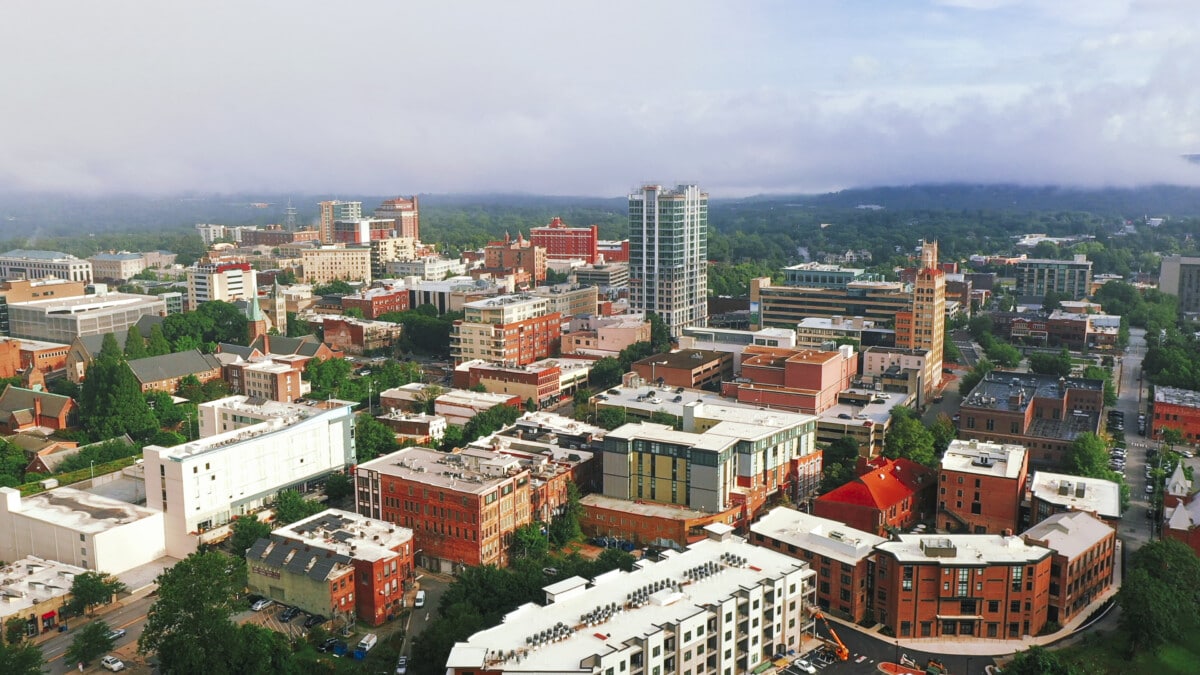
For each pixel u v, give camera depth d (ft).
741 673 614.75
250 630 606.14
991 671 622.54
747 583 627.05
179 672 580.71
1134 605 635.25
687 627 573.74
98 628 631.15
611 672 530.68
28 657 583.99
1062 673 579.07
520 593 647.15
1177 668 633.61
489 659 527.81
